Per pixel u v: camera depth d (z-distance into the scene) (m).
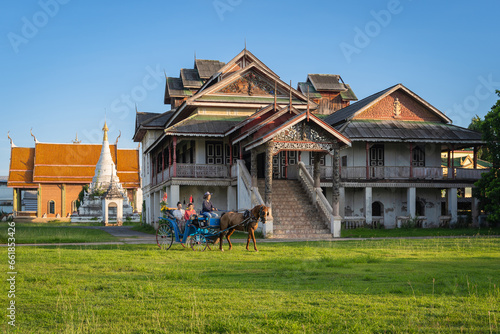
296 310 8.24
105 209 61.38
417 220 36.00
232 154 35.09
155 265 13.90
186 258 15.79
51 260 14.96
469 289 9.95
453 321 7.64
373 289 10.10
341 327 7.32
